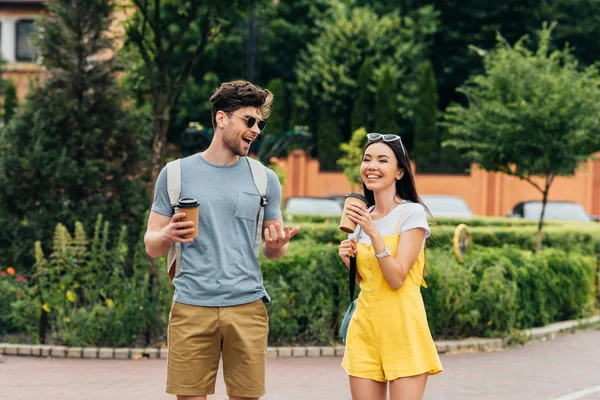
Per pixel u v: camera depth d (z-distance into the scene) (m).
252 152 34.19
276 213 4.83
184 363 4.62
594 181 34.97
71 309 10.34
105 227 10.59
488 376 8.87
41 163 12.29
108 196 12.73
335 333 10.55
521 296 11.55
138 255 10.41
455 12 44.72
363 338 4.86
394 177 4.99
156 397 7.66
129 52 13.10
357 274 5.03
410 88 42.19
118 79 13.21
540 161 15.73
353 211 4.75
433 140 40.16
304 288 10.35
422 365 4.77
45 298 10.19
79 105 12.74
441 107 45.59
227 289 4.61
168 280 10.20
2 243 12.30
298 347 10.14
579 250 17.47
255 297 4.69
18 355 9.89
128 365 9.28
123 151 12.91
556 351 10.56
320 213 23.89
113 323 9.98
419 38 44.31
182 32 11.48
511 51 17.14
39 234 12.17
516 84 16.31
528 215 25.11
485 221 20.80
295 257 10.54
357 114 42.28
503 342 10.88
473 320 10.87
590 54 42.66
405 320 4.77
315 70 43.22
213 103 4.70
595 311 13.77
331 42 43.44
